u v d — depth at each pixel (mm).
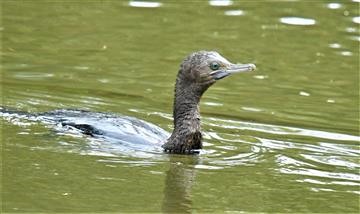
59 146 14336
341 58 20984
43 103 16688
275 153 14945
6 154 13891
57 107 16469
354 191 13367
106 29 22438
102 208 12133
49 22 22844
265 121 16703
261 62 20484
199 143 14820
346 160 14773
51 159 13805
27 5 24234
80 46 21125
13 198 12281
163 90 18281
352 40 22062
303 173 14062
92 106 16797
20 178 13023
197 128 14773
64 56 20328
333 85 19250
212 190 13117
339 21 23359
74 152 14172
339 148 15383
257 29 22703
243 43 21641
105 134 14867
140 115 16531
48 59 20016
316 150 15234
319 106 17859
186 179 13477
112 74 19188
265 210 12438
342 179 13867
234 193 13039
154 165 13969
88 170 13516
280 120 16828
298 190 13320
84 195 12547
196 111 14820
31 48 20797
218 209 12414
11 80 18234
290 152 15062
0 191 12484
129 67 19766
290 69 20141
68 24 22750
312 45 21734
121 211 12047
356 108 17844
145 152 14477
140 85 18531
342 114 17406
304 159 14734
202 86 14773
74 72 19156
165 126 15984
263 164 14375
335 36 22328
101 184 13000
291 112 17375
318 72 20062
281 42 21875
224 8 24359
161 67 19828
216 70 14750
